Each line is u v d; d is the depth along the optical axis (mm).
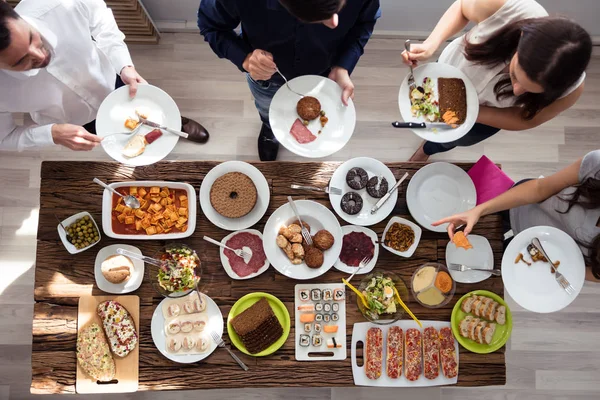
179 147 3189
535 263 2014
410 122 2129
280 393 2982
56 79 2014
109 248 2045
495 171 2172
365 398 2998
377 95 3295
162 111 2111
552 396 3061
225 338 2043
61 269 2053
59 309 2033
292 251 2033
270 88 2324
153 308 2047
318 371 2039
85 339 1999
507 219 2395
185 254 1984
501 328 2078
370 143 3248
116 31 2133
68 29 1916
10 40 1575
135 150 2061
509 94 2031
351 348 2041
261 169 2146
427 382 2064
